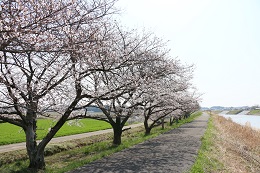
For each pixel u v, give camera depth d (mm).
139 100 16797
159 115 30984
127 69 14938
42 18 6098
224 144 20141
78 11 8016
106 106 17625
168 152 13883
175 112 34750
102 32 11516
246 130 33781
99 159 11969
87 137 25625
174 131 27266
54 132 11461
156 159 11945
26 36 5934
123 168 10125
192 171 9609
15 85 9344
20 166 12328
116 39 13000
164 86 18141
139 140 18906
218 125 39969
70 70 10359
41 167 11312
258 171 14359
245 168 14305
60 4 6848
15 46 6031
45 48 6184
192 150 14586
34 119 11578
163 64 15711
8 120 10844
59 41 7105
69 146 20562
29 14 6020
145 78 14078
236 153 17984
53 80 10586
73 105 11523
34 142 11422
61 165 12906
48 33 6715
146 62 14312
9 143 21188
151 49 15211
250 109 176125
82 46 7855
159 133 24875
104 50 10766
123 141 21250
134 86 12797
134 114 20641
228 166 12875
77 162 11477
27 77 9906
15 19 5609
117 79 13945
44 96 10352
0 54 7203
